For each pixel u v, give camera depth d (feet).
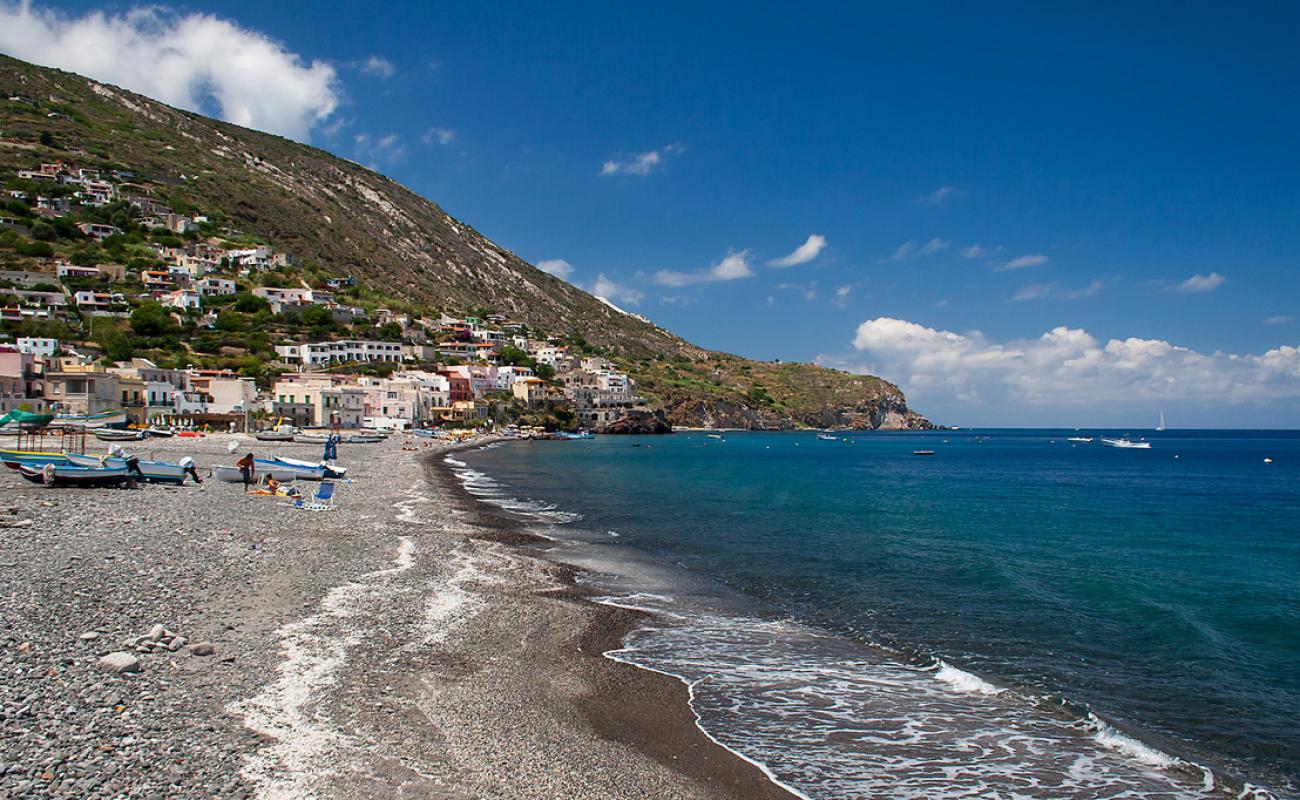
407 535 108.78
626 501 177.47
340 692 46.75
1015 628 73.36
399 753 39.37
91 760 34.27
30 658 45.50
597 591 82.99
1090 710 52.65
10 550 75.56
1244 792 41.75
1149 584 94.53
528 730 44.57
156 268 607.78
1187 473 344.08
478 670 54.08
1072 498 216.13
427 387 578.25
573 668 56.70
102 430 278.87
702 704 51.29
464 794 35.91
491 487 203.00
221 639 54.03
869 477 288.92
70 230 618.03
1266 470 367.45
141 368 388.78
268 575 75.36
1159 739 48.49
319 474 183.93
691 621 72.18
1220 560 113.50
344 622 61.77
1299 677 60.75
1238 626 75.87
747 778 41.04
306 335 599.57
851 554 111.55
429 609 68.64
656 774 40.63
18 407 308.19
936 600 84.17
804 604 81.00
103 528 91.76
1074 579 96.84
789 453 484.74
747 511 162.71
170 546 83.87
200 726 39.27
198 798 32.22
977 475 318.04
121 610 57.77
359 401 478.18
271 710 42.63
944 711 51.70
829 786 40.68
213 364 485.97
